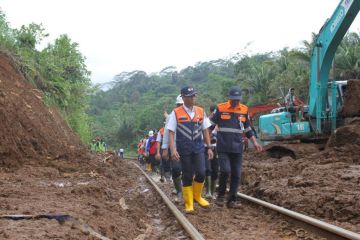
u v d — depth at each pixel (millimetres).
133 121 93938
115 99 135500
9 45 20891
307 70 42562
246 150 24297
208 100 69562
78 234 5781
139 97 126875
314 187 10164
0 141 13125
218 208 9742
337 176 10961
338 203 8219
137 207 10281
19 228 5602
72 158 16125
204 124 9258
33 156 14367
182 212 9172
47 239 5234
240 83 57875
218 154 9672
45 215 6371
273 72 52219
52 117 19609
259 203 9461
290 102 20062
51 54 29281
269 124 20438
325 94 17734
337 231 6203
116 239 6582
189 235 7043
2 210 6820
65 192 9516
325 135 18000
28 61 22297
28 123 15375
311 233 7078
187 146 9008
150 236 7516
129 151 87312
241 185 14367
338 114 17516
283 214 8289
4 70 17734
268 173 13961
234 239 6957
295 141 19031
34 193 9117
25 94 17984
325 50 17016
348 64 38000
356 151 14602
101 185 12086
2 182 10539
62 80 27062
